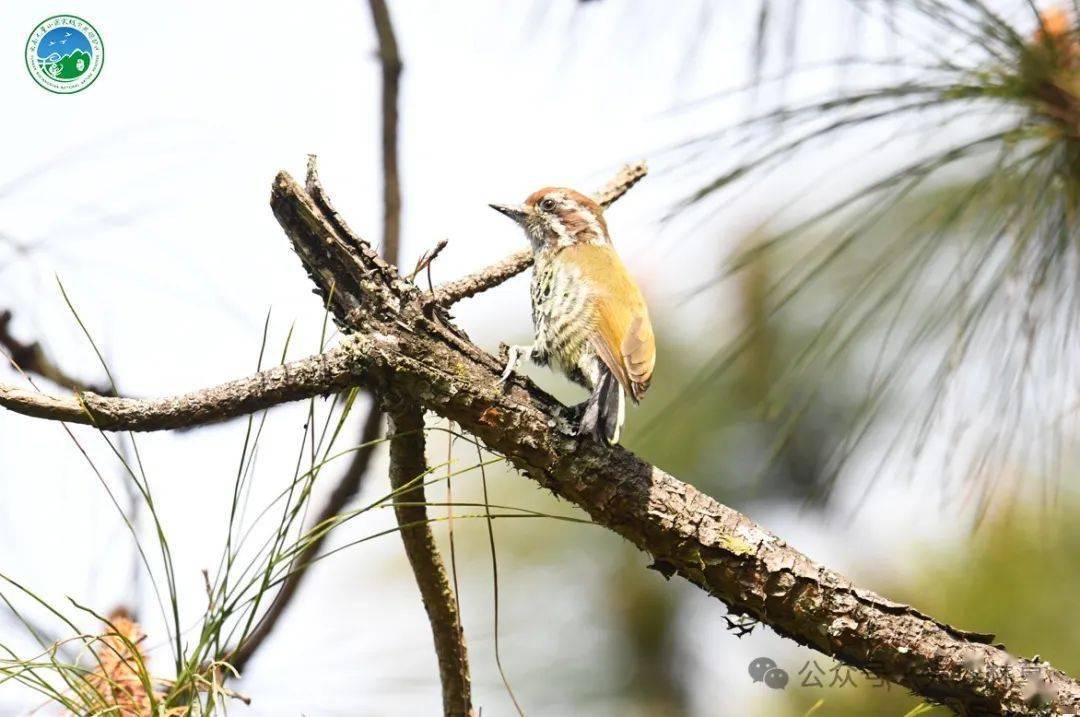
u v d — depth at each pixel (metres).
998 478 7.33
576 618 10.06
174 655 5.45
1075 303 7.02
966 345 7.11
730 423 9.19
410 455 6.43
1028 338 7.03
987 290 7.05
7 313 6.63
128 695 5.30
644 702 9.78
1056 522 8.71
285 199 6.24
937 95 6.58
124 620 5.98
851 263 8.27
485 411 6.33
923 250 7.12
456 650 6.62
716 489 9.27
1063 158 6.89
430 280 6.33
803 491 8.82
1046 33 6.58
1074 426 7.73
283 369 5.82
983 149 6.76
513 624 10.05
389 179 7.94
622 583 10.08
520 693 9.81
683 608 10.02
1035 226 6.98
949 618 8.99
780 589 6.22
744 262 7.04
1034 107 6.69
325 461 5.69
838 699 9.31
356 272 6.22
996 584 9.00
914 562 9.17
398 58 7.78
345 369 5.96
